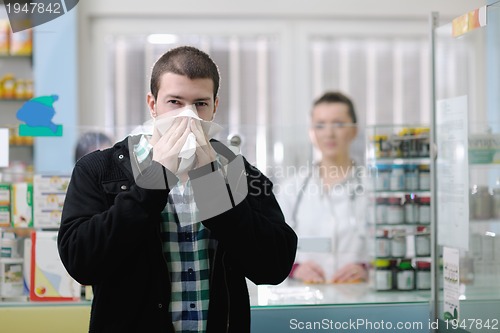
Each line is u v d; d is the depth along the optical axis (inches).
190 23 303.1
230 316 96.3
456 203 131.8
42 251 136.8
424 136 146.9
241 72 308.0
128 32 301.0
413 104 314.7
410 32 311.4
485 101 303.7
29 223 138.9
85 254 87.1
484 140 131.9
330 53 310.3
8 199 139.0
